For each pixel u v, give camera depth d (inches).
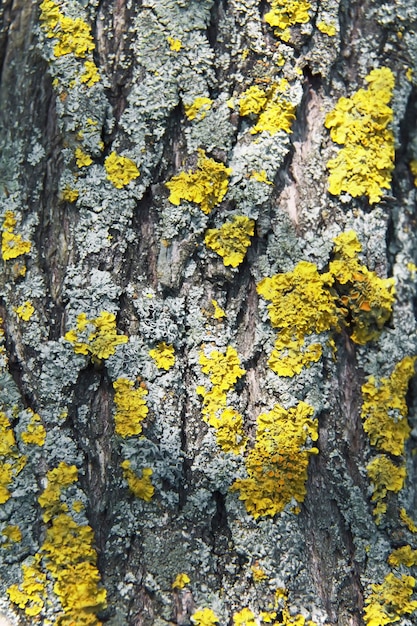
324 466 22.2
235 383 22.0
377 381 22.6
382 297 22.7
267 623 21.4
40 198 22.4
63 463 21.7
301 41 22.7
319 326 22.2
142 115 22.3
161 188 22.2
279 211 22.4
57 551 21.4
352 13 23.1
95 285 22.0
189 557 21.5
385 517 22.4
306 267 22.3
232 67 22.5
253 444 21.9
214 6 22.5
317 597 21.7
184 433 21.9
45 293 22.1
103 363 21.9
